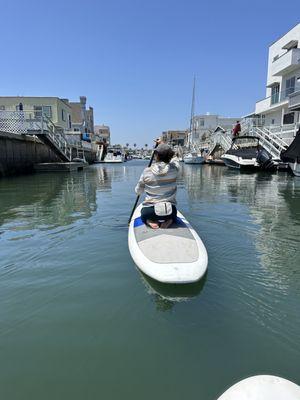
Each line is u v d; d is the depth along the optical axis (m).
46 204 9.03
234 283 3.66
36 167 22.56
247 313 3.05
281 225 6.39
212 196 10.56
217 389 2.15
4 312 3.12
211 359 2.43
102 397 2.10
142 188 4.80
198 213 7.55
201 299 3.30
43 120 21.27
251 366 2.36
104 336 2.72
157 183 4.55
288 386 1.77
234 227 6.21
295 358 2.44
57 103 36.81
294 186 13.50
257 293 3.43
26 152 22.05
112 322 2.91
